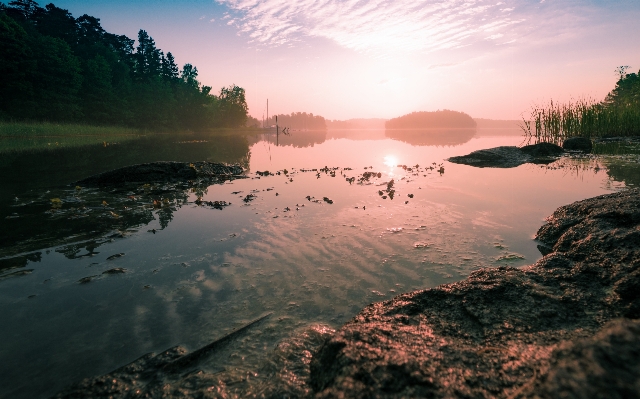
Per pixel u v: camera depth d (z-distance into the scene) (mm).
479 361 1692
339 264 3539
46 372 2006
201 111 73250
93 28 63219
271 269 3428
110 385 1876
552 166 10953
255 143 28625
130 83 58812
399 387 1432
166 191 7668
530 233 4461
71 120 44625
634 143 18328
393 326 2117
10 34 37594
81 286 3064
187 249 3980
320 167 11781
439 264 3516
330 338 1951
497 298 2496
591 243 3338
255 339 2289
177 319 2551
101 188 8055
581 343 1186
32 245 4082
